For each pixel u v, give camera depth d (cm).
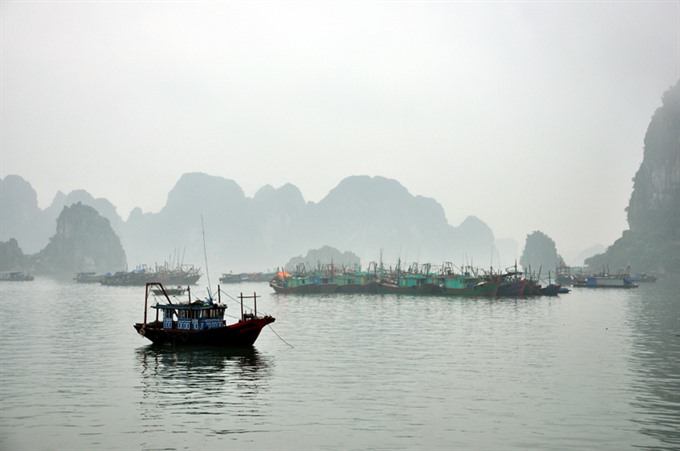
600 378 4716
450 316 10069
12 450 3100
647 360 5534
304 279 17962
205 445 3155
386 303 13375
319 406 3866
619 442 3194
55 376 4844
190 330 6281
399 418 3606
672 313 10725
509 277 16688
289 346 6438
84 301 14988
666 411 3759
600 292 19138
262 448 3109
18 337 7344
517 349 6219
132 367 5225
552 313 10706
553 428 3425
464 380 4634
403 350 6147
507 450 3088
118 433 3347
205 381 4619
